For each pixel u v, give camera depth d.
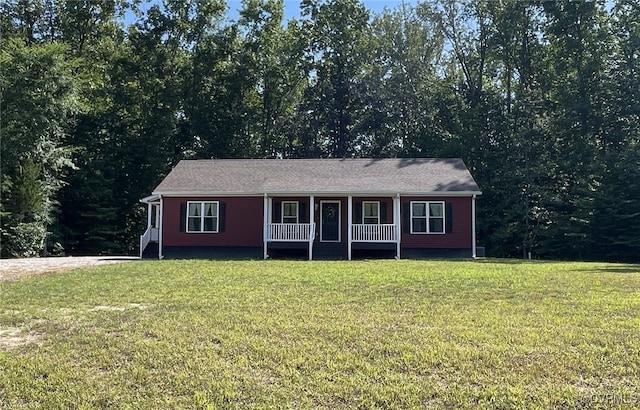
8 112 25.30
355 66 39.91
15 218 25.11
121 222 33.66
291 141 41.22
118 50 35.28
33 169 25.75
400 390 4.87
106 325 7.43
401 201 22.95
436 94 36.09
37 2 32.66
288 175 24.12
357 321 7.46
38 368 5.63
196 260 19.73
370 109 39.44
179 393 4.93
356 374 5.30
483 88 36.19
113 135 33.22
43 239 26.78
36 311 8.62
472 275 12.98
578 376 5.13
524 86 33.84
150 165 33.69
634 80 27.77
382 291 10.29
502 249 29.33
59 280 12.57
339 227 23.77
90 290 10.80
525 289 10.33
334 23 39.38
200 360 5.78
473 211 22.55
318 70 39.81
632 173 25.53
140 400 4.79
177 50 36.25
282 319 7.60
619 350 5.84
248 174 24.52
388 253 22.66
